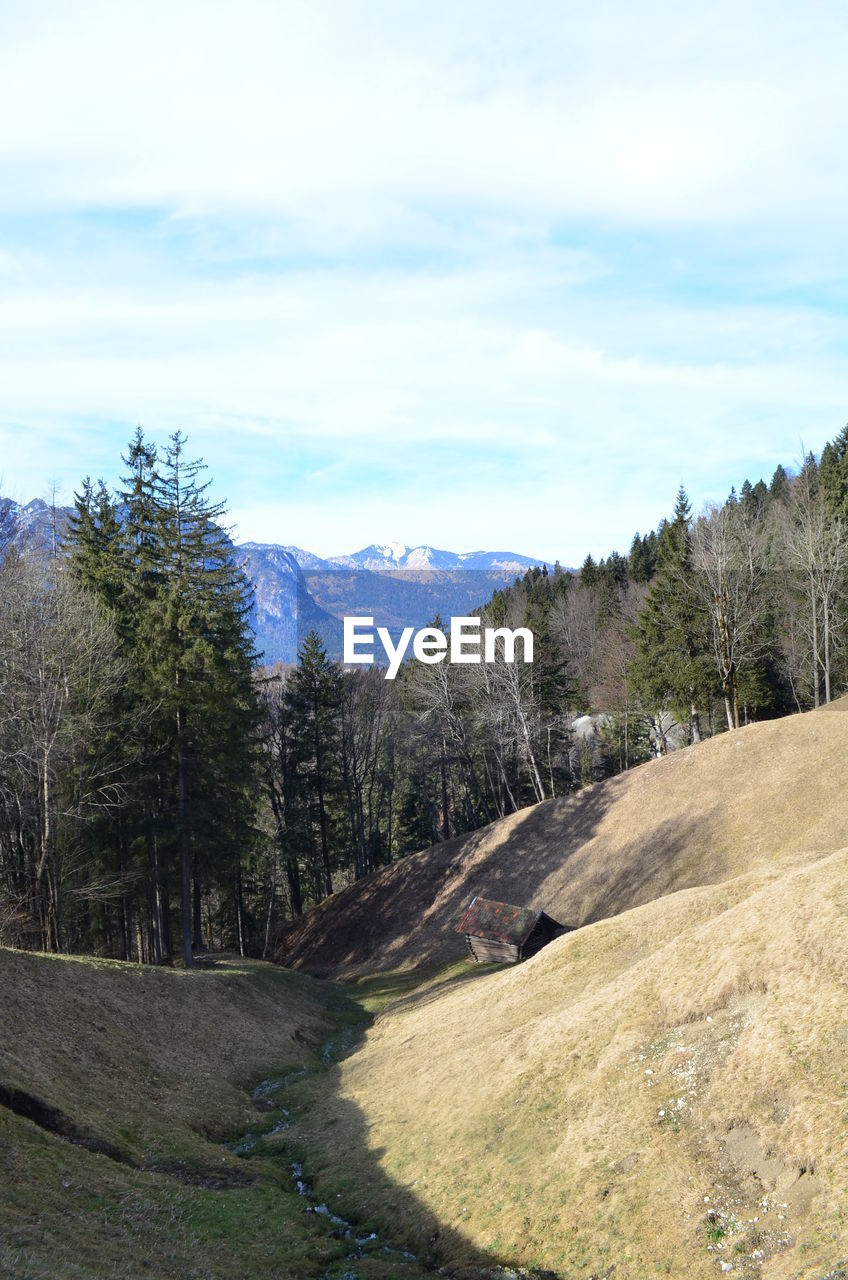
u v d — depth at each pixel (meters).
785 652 67.56
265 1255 17.61
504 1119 21.47
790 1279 13.34
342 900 60.41
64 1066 24.50
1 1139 18.80
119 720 40.41
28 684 35.06
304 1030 37.41
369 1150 22.98
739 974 20.97
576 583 123.31
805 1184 15.13
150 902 43.66
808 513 64.75
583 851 48.62
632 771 52.09
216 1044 31.78
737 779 45.84
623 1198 16.98
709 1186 16.25
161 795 43.19
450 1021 30.59
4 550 45.56
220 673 41.50
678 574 60.28
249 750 46.62
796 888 23.16
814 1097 16.47
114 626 42.06
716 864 41.00
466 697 67.31
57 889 36.72
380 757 81.12
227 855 44.03
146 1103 25.02
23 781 35.72
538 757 72.19
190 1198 19.47
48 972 29.52
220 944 66.38
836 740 44.50
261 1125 26.56
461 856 55.84
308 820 65.31
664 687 61.34
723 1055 19.12
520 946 40.00
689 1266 14.85
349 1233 19.50
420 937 51.22
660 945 27.69
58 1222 16.16
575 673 92.62
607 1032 22.53
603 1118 19.45
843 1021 17.83
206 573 44.50
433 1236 18.48
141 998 31.84
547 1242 16.91
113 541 48.69
